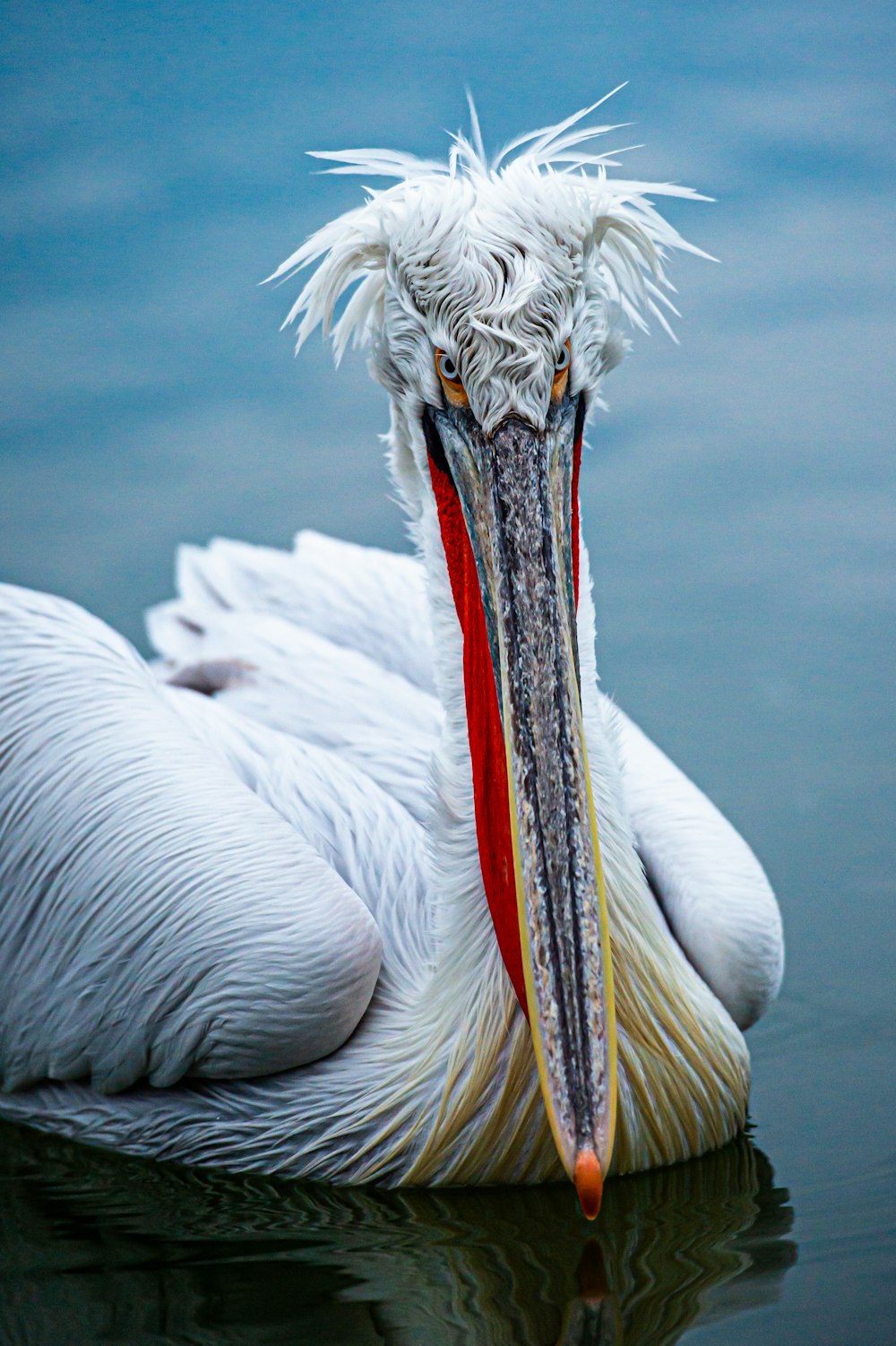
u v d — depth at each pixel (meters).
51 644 11.06
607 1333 7.88
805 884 13.05
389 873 10.72
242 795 10.50
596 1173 7.74
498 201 8.49
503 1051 9.00
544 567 8.25
